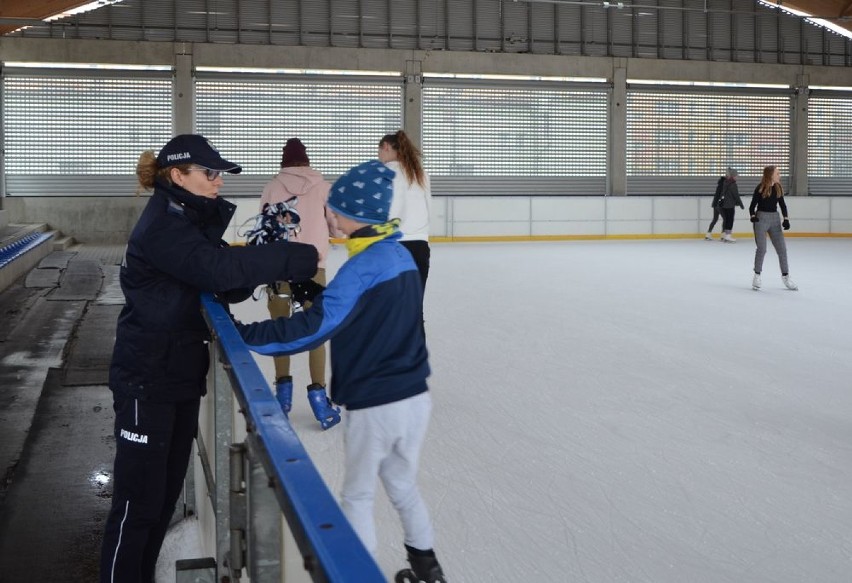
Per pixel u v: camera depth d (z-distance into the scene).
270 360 6.35
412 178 4.56
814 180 22.98
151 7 19.66
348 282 2.21
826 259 14.74
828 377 5.70
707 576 2.79
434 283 11.23
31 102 19.66
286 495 1.03
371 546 2.31
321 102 20.48
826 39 22.69
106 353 7.64
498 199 20.22
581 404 5.01
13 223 19.41
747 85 22.38
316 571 0.88
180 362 2.47
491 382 5.58
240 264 2.32
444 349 6.70
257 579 1.35
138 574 2.55
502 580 2.76
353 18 20.38
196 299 2.46
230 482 1.66
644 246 18.09
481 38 20.95
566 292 10.20
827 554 2.96
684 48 21.95
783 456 4.04
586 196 21.38
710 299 9.52
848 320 8.06
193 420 2.66
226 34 19.92
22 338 8.38
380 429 2.27
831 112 22.91
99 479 4.59
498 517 3.29
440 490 3.58
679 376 5.73
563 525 3.21
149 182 2.45
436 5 20.69
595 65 21.36
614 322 7.96
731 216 19.25
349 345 2.27
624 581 2.75
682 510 3.36
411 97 20.66
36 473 4.66
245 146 20.31
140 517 2.53
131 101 19.84
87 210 19.72
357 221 2.26
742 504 3.42
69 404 6.04
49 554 3.66
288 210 2.93
